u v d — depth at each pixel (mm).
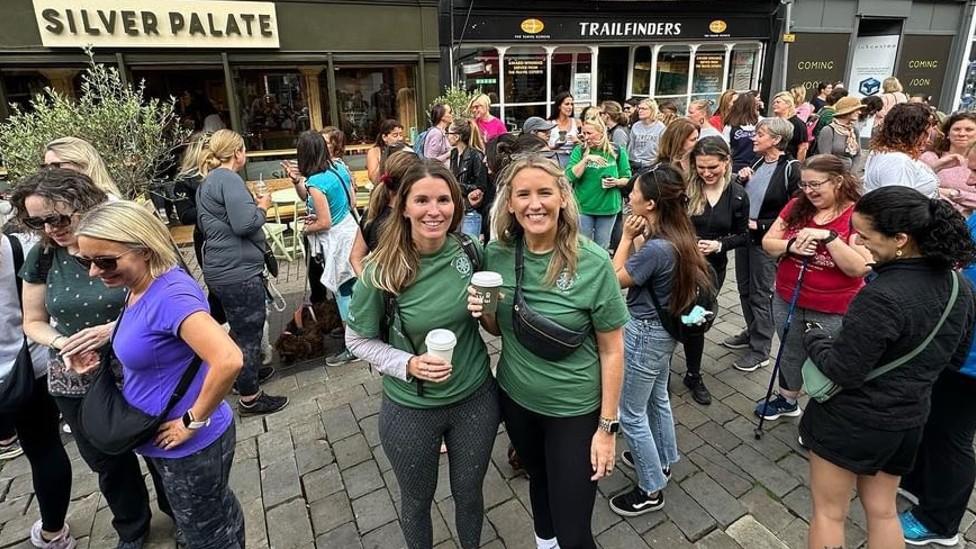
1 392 2076
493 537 2439
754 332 3725
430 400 1864
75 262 2033
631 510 2506
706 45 11008
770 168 3555
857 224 1766
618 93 11039
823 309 2734
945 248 1625
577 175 5016
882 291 1688
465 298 1817
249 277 3240
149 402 1752
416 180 1665
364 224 3246
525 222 1703
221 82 8117
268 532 2514
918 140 2922
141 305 1695
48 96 6859
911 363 1719
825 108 7184
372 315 1846
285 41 7719
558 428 1882
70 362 1938
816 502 1998
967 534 2344
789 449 2922
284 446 3123
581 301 1760
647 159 6715
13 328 2221
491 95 9938
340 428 3275
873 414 1755
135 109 4840
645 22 10297
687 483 2701
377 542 2443
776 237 2914
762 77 11625
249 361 3332
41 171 1990
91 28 6613
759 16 11023
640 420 2404
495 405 2016
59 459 2361
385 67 8727
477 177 5125
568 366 1838
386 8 8180
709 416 3236
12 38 6391
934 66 13492
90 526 2615
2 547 2521
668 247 2232
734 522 2459
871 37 13195
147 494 2471
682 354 4012
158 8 6852
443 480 2803
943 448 2156
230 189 3141
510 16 9398
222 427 1904
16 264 2205
